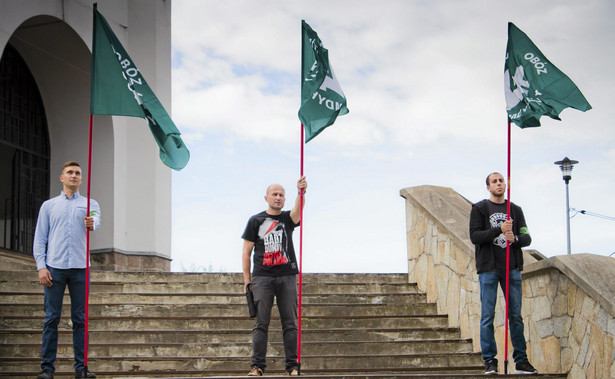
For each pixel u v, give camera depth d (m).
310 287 9.88
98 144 14.02
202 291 9.71
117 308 8.97
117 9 14.35
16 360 7.80
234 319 8.75
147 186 14.29
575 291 7.07
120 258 13.79
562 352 7.27
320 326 8.95
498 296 8.24
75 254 6.86
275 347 8.34
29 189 13.71
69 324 8.72
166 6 15.08
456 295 8.99
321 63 7.25
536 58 7.59
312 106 7.19
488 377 6.68
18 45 13.63
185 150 7.27
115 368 7.80
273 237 6.91
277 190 6.99
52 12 12.87
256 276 6.86
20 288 9.43
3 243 13.13
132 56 14.53
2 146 13.30
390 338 8.77
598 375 6.67
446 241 9.31
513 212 7.48
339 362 8.01
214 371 7.72
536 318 7.75
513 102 7.61
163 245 14.38
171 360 7.88
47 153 14.15
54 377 7.30
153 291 9.66
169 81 14.80
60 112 14.12
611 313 6.43
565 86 7.45
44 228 6.89
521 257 7.35
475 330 8.45
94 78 7.22
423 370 7.89
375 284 10.07
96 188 13.89
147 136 14.45
